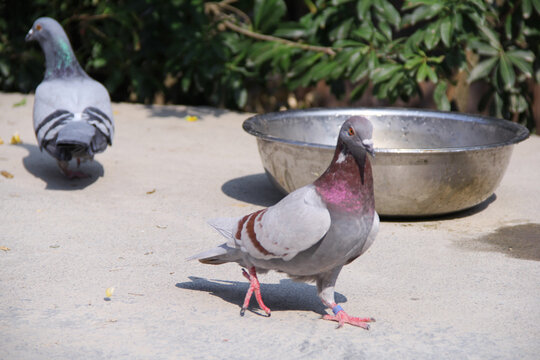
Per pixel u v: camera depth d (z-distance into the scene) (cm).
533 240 621
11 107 1212
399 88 1090
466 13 1019
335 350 392
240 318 439
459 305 469
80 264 531
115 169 847
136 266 533
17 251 554
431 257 572
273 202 738
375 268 545
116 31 1305
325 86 1445
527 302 475
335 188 396
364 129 383
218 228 448
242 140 1045
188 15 1268
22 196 713
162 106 1295
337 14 1155
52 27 788
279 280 527
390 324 434
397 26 1067
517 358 385
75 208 684
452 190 654
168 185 787
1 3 1344
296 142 648
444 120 775
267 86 1411
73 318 427
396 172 635
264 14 1208
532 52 1080
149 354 380
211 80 1289
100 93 782
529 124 1192
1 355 372
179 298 470
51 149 732
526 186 810
